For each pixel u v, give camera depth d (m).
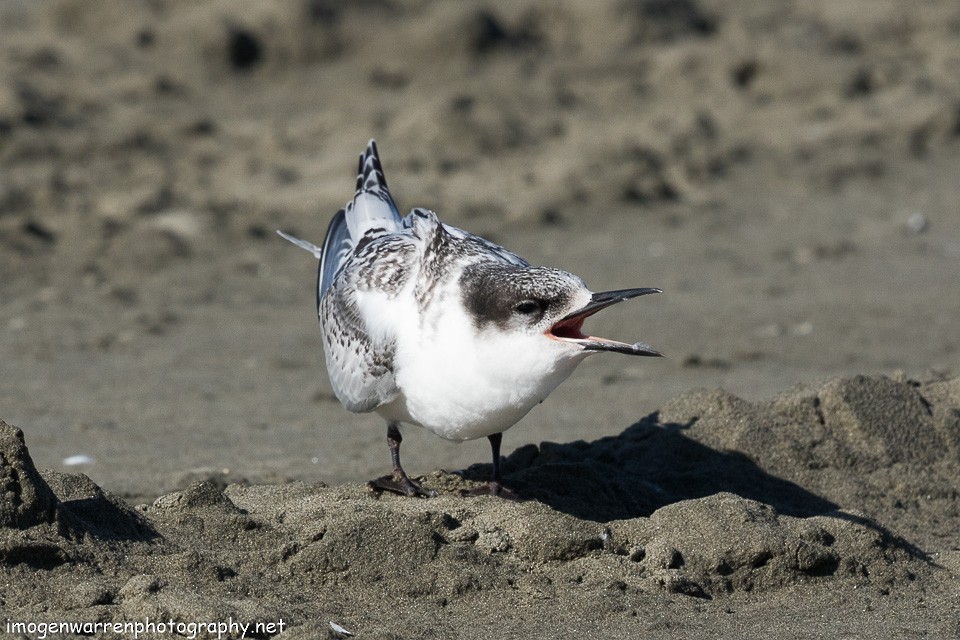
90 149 23.31
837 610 7.91
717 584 8.12
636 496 9.42
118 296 17.75
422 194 22.38
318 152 24.06
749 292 18.11
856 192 23.84
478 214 21.77
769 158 25.33
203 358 15.28
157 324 16.67
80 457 11.45
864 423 10.20
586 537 8.26
